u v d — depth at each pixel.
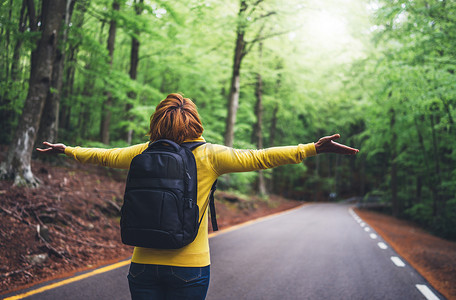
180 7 12.47
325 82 21.91
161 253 1.55
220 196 18.78
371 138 23.62
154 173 1.52
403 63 11.38
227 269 6.00
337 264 6.63
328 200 60.66
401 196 29.75
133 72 16.11
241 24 14.67
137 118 13.45
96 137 20.64
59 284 4.62
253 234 10.73
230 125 18.61
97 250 6.79
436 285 5.25
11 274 4.75
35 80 8.18
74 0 10.83
